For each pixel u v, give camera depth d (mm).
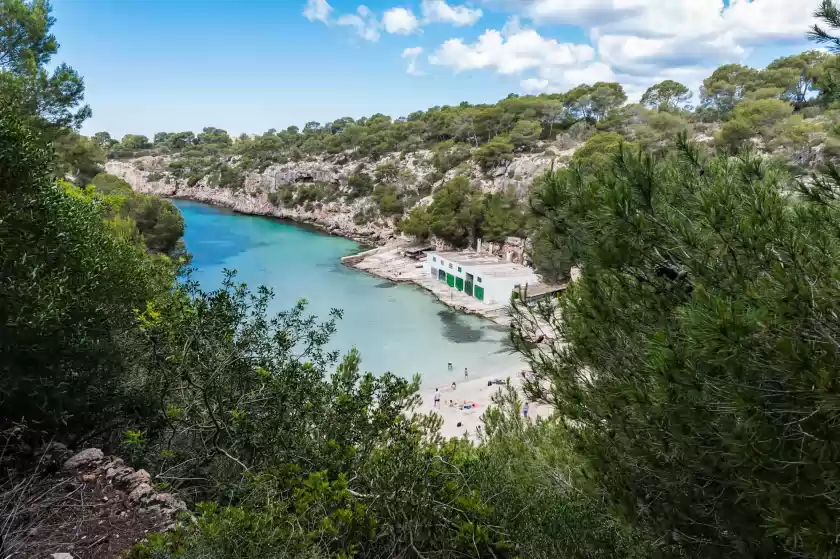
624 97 118250
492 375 42188
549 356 7688
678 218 5754
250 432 10133
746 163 5660
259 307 11656
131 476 8156
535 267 60594
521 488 9281
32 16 19156
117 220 24984
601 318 6512
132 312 12680
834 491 4238
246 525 6125
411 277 73750
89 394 10680
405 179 114375
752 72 98500
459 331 53000
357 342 49875
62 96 20031
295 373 10594
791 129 45656
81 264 10602
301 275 77625
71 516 7238
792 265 4691
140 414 11250
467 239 84500
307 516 7395
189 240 105500
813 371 4047
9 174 8883
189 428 10188
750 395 4406
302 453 9727
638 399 5465
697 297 4914
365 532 7871
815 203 4934
